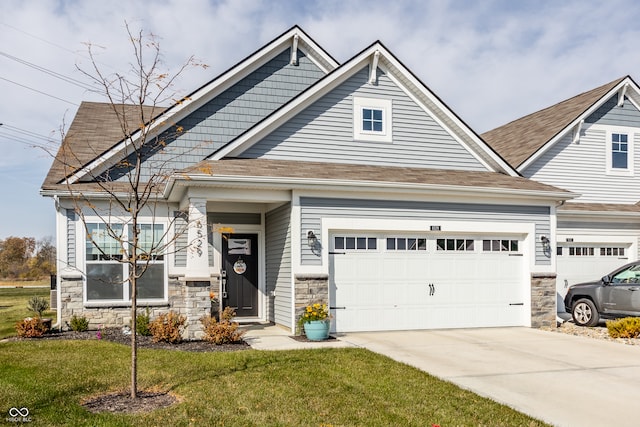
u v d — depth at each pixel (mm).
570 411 6602
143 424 5816
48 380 7555
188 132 14852
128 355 9234
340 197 12109
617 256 17188
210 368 8273
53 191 12508
